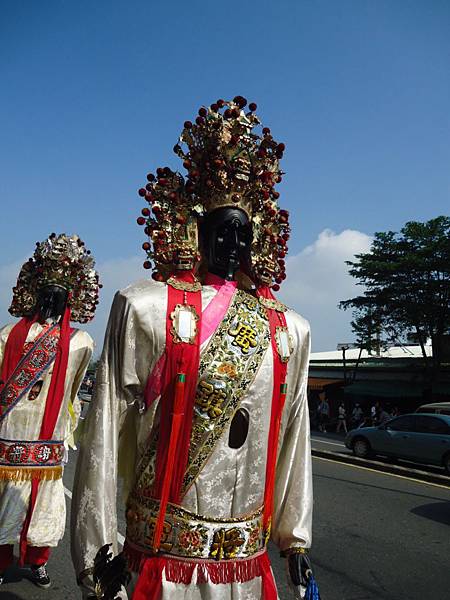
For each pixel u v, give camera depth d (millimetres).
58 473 4137
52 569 4461
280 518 1915
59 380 4145
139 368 1685
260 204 2010
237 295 1848
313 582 1758
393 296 21781
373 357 25031
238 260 1949
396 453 12320
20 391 4051
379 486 9188
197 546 1614
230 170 1936
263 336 1794
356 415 21797
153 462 1657
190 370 1657
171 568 1592
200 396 1655
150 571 1593
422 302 21219
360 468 11367
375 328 22250
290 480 1931
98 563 1542
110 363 1705
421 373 22109
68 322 4336
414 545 5754
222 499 1668
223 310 1775
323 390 24781
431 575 4859
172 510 1621
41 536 3941
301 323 2021
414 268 21141
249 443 1722
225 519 1665
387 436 12562
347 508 7422
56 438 4145
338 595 4352
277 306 1955
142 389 1700
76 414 4430
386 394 22484
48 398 4102
